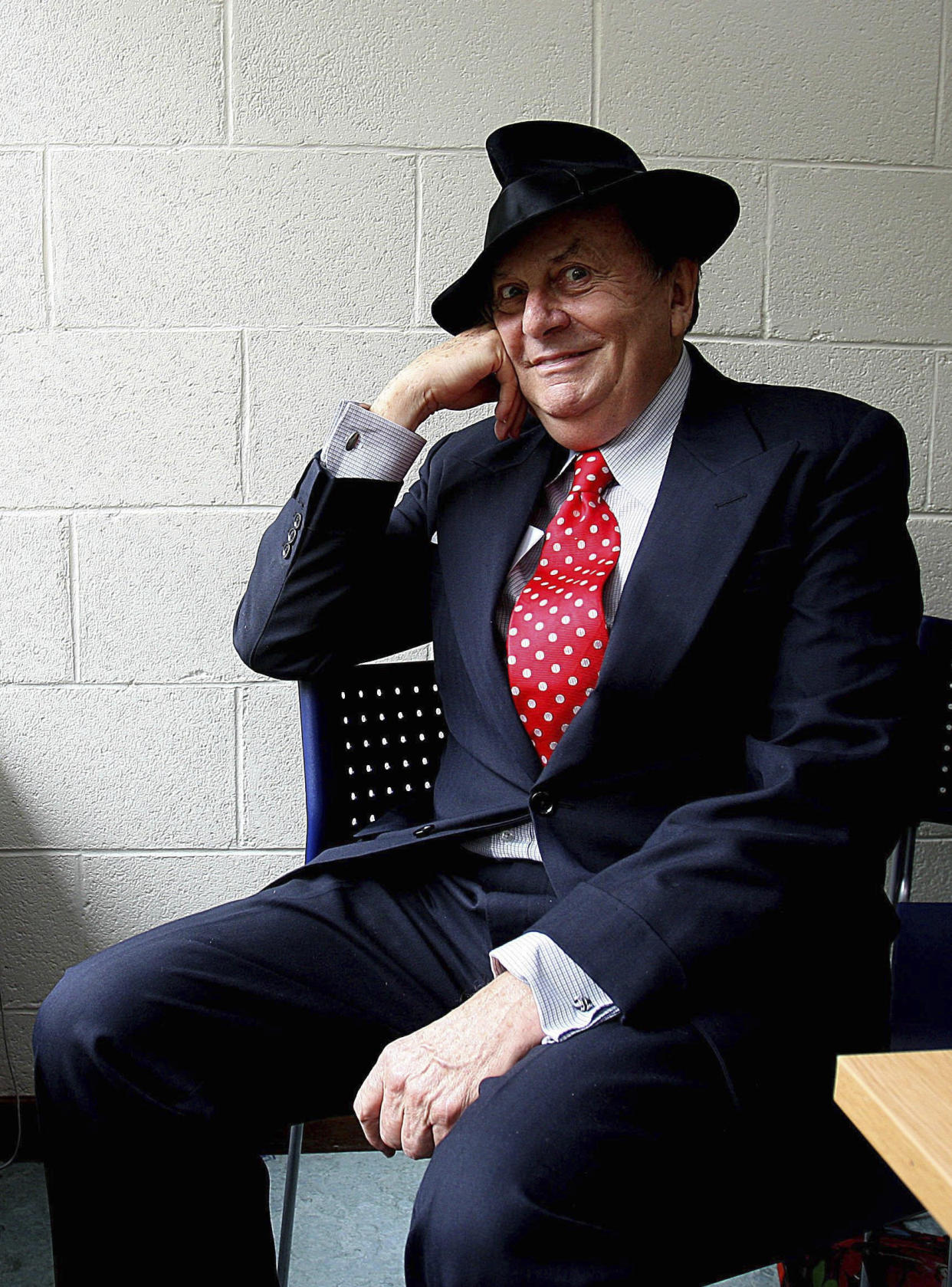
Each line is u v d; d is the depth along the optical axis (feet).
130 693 5.85
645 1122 3.01
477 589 4.15
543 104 5.55
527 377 4.11
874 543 3.78
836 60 5.57
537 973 3.26
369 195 5.59
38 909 5.97
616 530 4.03
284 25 5.46
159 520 5.75
